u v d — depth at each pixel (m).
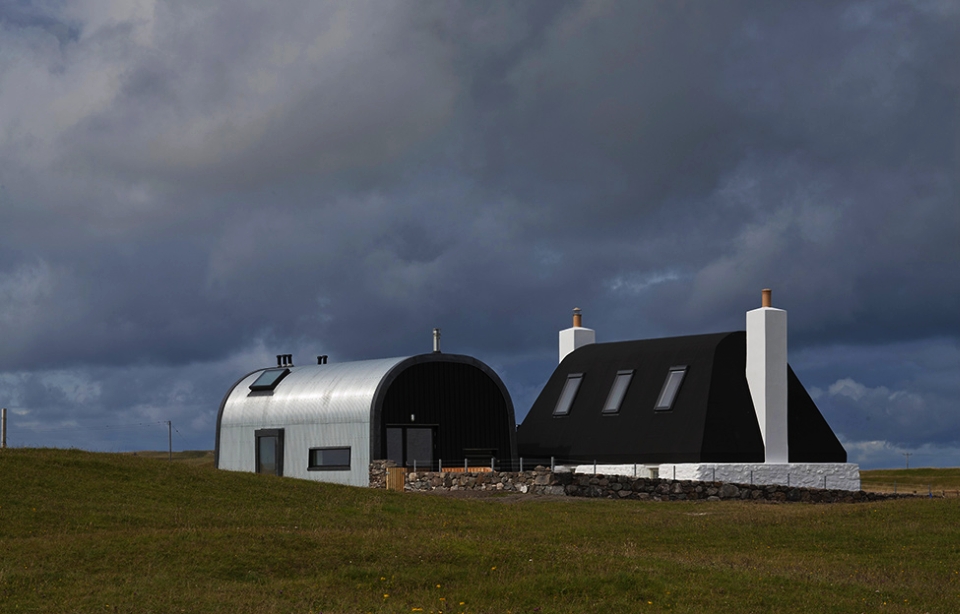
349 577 17.14
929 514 26.09
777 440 38.88
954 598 17.00
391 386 38.12
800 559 20.77
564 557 18.61
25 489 24.20
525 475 32.75
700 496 33.62
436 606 15.60
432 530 23.16
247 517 23.61
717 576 17.50
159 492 25.80
